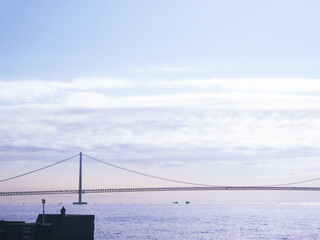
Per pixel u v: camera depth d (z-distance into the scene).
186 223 194.25
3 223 80.94
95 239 122.69
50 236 77.44
